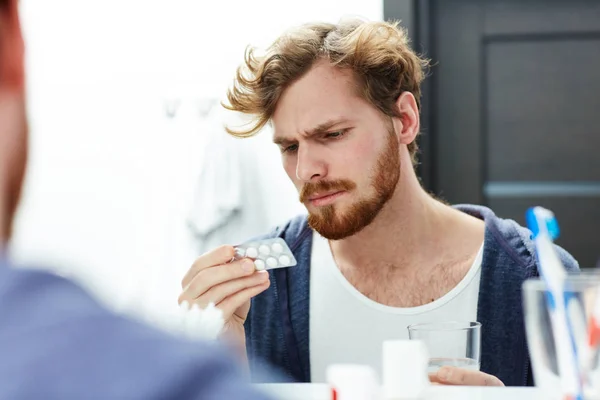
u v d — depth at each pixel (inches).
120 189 97.7
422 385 28.4
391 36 56.9
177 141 96.3
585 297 26.5
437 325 41.4
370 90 54.5
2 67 10.8
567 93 95.8
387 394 28.4
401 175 57.1
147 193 97.0
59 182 98.5
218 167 94.6
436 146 97.4
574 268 56.3
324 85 53.9
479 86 96.6
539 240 26.9
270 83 55.0
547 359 27.4
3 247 10.5
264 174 94.0
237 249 50.7
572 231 95.8
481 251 57.5
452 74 97.0
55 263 10.3
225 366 9.2
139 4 97.0
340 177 54.0
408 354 28.3
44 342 9.1
